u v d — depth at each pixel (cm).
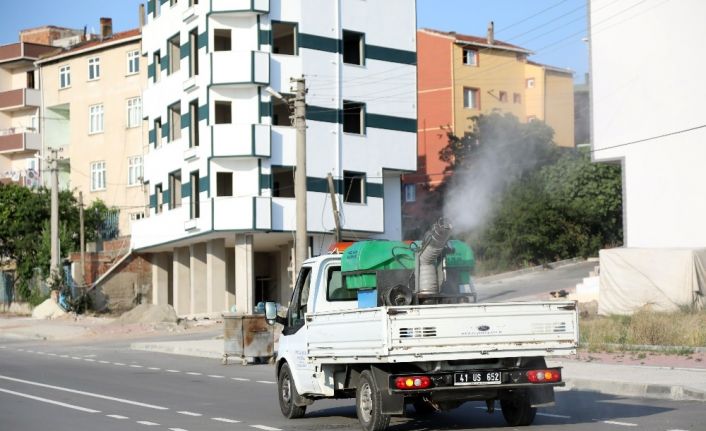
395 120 5316
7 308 6431
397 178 5497
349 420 1488
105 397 1870
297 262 2844
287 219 4869
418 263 1339
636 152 4078
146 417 1541
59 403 1764
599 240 5875
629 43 4094
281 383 1545
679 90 3981
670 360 2219
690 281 3628
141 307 4894
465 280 1379
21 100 7288
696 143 3941
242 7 4809
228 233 4884
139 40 6719
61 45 7919
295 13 4956
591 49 4184
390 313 1201
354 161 5131
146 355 3188
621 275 3775
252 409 1653
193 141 5084
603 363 2206
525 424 1348
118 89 6838
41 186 6531
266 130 4812
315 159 4972
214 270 5091
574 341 1267
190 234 5034
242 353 2697
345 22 5134
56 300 5650
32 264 6266
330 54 5059
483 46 7262
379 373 1255
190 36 5109
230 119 4928
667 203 4003
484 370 1239
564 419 1417
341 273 1446
